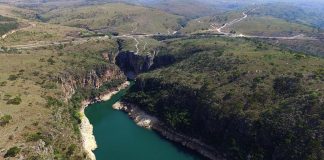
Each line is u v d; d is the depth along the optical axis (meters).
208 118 188.50
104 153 179.75
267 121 164.88
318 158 140.88
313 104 159.88
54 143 142.00
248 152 164.00
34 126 141.50
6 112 146.38
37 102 166.50
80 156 145.75
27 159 121.56
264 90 183.25
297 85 177.62
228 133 176.25
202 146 185.50
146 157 177.25
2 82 191.25
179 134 198.62
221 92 195.75
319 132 148.12
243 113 175.12
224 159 171.75
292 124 157.38
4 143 125.19
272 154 156.50
